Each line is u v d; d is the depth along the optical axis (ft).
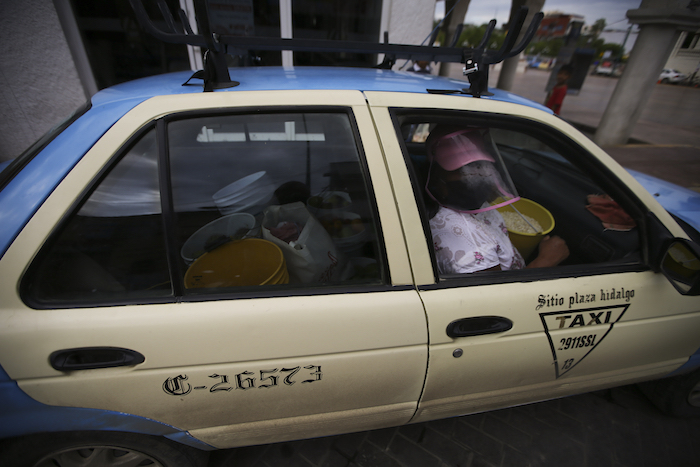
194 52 13.82
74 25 12.21
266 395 3.80
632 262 4.47
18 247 3.09
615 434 6.12
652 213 4.39
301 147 3.85
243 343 3.49
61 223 3.17
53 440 3.60
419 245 3.83
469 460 5.64
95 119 3.44
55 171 3.23
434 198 4.79
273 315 3.51
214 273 3.68
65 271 3.26
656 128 32.32
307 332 3.58
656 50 22.22
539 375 4.55
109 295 3.37
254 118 3.65
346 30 14.80
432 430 6.08
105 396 3.43
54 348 3.18
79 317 3.23
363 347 3.74
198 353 3.43
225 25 13.58
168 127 3.48
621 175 4.42
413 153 6.81
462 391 4.40
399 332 3.76
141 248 3.43
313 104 3.72
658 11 21.09
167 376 3.45
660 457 5.79
